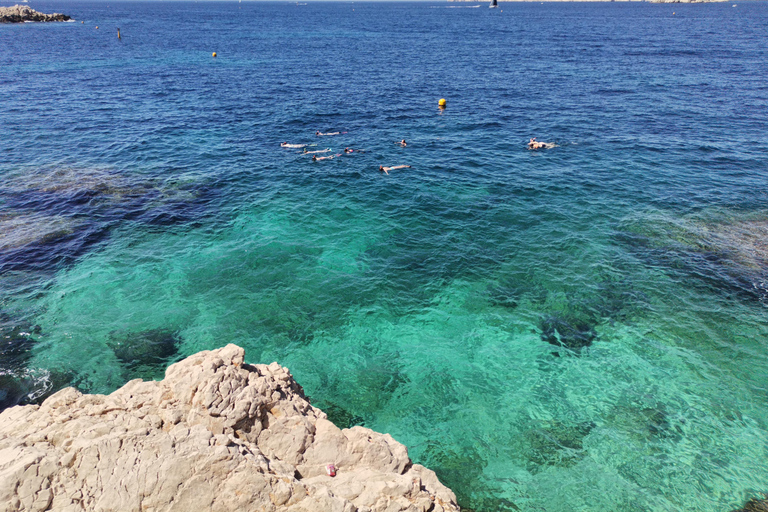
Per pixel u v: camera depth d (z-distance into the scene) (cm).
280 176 2962
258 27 14938
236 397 914
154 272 1950
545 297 1844
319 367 1510
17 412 873
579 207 2548
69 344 1541
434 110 4550
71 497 695
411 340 1634
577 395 1406
